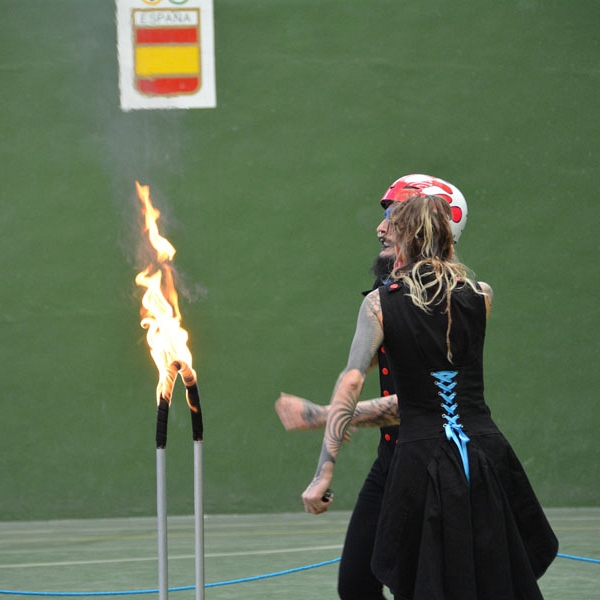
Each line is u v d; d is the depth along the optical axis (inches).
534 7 1249.4
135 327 1214.3
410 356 446.0
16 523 1195.3
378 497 523.8
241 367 1223.5
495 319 1248.2
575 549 1011.3
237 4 1221.7
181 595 830.5
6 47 1206.3
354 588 529.0
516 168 1250.0
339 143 1233.4
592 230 1258.6
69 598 819.4
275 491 1221.7
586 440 1253.1
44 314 1208.2
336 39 1233.4
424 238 465.4
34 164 1207.6
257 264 1227.2
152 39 1212.5
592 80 1256.8
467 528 429.4
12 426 1203.9
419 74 1240.8
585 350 1254.9
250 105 1226.0
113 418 1211.9
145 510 1211.2
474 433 445.4
